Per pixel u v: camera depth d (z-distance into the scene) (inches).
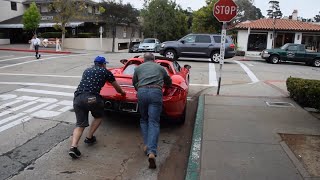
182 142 255.1
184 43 845.8
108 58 908.0
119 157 220.7
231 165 195.3
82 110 219.3
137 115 268.7
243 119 294.4
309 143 233.0
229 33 1646.2
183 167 210.4
